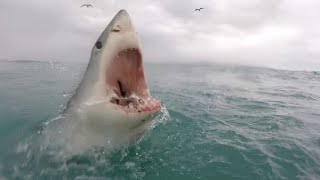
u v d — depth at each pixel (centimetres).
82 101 140
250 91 433
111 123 134
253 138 204
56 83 380
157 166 155
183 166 157
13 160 154
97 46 138
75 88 165
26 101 274
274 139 204
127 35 134
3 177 140
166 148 178
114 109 131
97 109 134
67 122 149
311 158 175
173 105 299
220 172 152
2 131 192
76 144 147
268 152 179
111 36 134
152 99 142
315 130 236
